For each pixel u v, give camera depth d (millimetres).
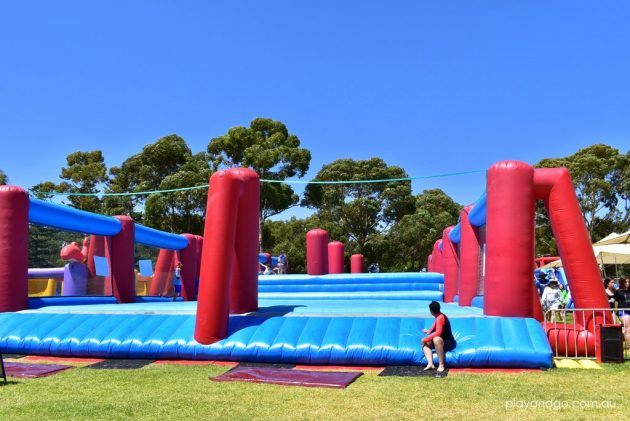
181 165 30484
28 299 10352
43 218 10930
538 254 31844
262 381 6234
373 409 4934
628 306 10359
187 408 5027
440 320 7020
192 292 16734
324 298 14859
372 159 34594
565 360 7387
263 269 23656
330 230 31969
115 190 29875
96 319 8805
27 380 6445
